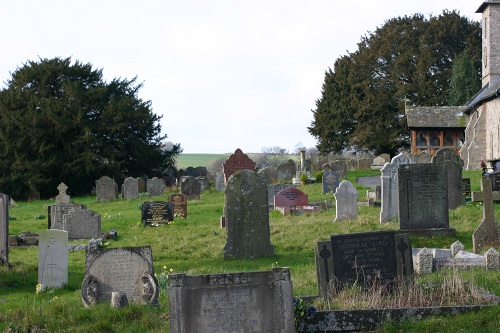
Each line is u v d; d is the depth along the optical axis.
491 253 16.56
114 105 59.62
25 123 57.25
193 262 21.39
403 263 14.17
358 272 14.10
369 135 77.19
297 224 26.58
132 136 60.84
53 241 18.20
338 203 26.98
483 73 65.12
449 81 79.69
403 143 78.00
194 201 40.78
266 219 21.69
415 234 22.27
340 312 12.26
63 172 57.25
